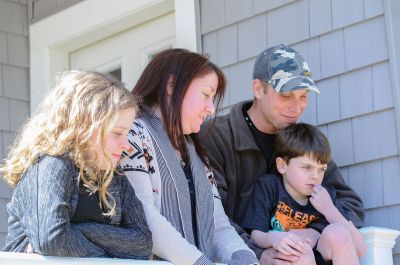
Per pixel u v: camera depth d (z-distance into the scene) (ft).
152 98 9.21
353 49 11.81
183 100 9.05
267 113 10.82
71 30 16.16
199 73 9.14
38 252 7.28
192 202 9.05
